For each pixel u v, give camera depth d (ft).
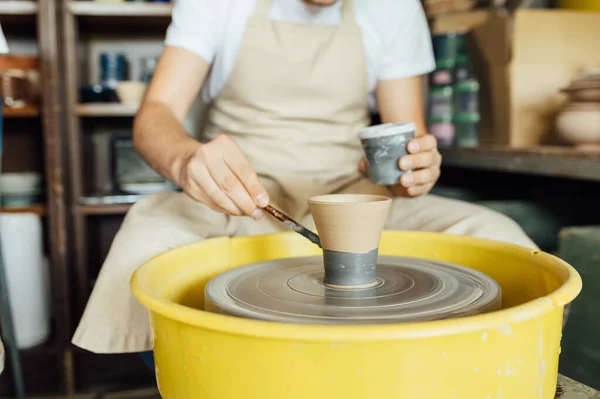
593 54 7.32
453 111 8.09
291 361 1.78
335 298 2.35
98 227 9.54
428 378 1.77
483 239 3.20
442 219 4.05
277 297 2.38
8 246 7.36
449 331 1.72
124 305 3.21
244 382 1.86
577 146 6.17
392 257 3.13
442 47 8.02
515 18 7.11
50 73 7.55
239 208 2.99
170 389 2.11
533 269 2.79
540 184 7.98
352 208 2.35
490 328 1.79
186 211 4.11
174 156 3.49
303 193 4.81
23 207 7.82
